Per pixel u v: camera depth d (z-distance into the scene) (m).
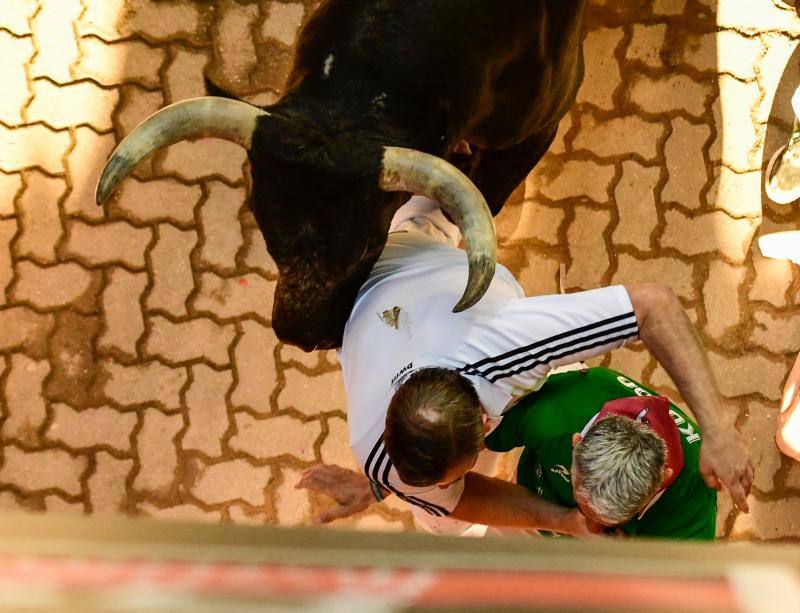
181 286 4.84
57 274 4.82
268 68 4.96
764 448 4.82
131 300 4.82
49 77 4.93
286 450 4.78
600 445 2.77
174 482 4.73
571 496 3.24
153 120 2.77
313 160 2.74
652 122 4.97
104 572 0.54
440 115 3.04
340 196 2.78
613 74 4.99
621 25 5.01
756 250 4.92
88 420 4.75
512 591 0.56
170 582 0.54
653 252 4.92
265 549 0.57
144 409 4.77
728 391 4.84
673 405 3.36
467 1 3.03
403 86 2.94
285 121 2.79
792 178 4.71
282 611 0.53
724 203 4.94
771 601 0.54
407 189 2.77
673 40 5.01
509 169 4.21
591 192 4.94
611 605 0.54
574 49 3.69
